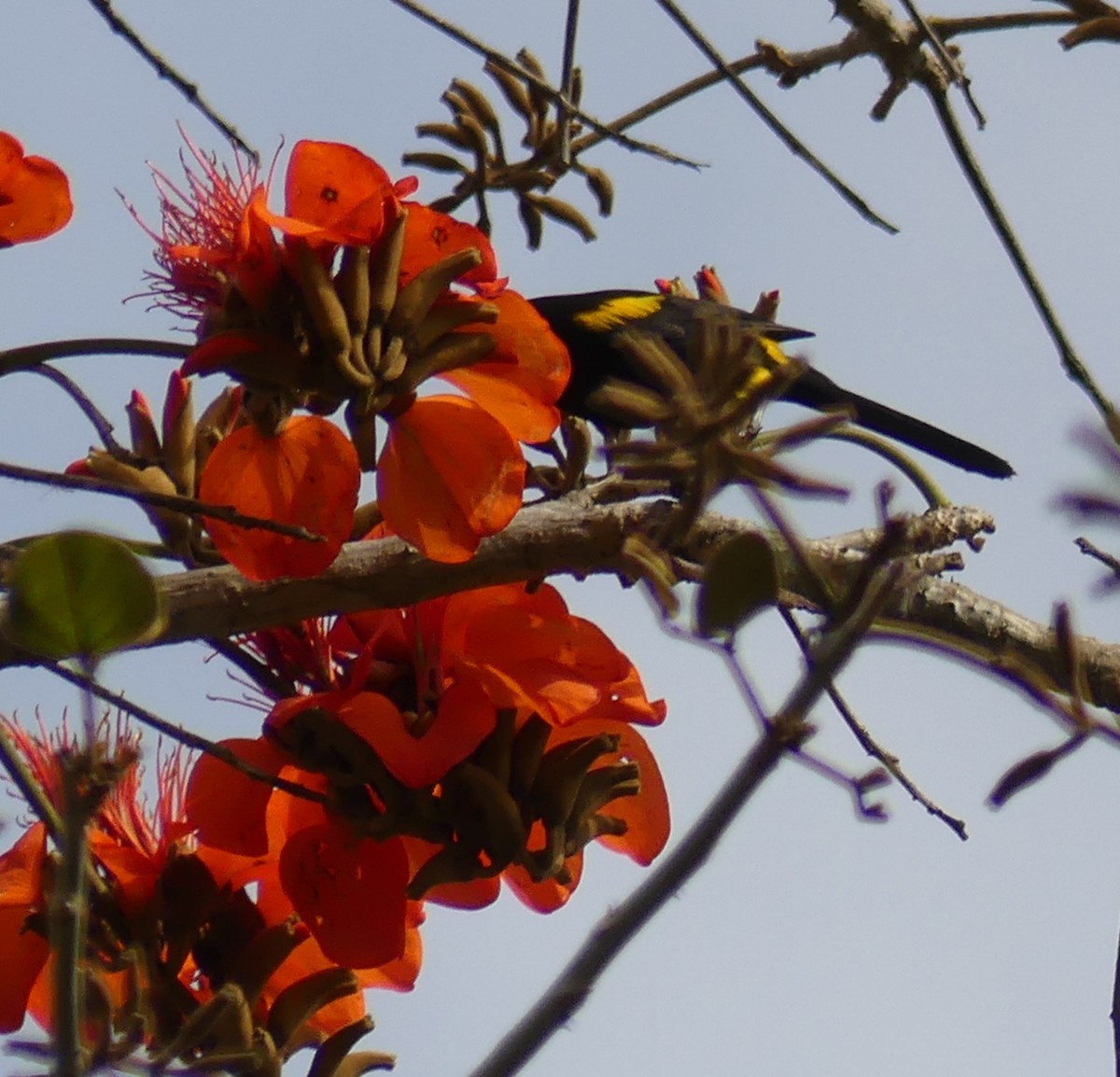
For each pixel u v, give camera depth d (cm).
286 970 238
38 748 236
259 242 236
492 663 235
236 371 236
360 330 236
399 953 235
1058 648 223
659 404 220
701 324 222
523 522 241
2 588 234
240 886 237
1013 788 222
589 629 236
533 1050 217
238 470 237
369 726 233
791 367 220
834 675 218
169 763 238
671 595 229
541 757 236
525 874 240
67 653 221
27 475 235
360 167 238
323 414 238
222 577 239
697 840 218
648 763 239
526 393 241
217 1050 234
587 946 218
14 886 235
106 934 234
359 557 239
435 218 239
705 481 220
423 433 238
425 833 234
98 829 237
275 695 241
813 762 222
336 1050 235
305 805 238
